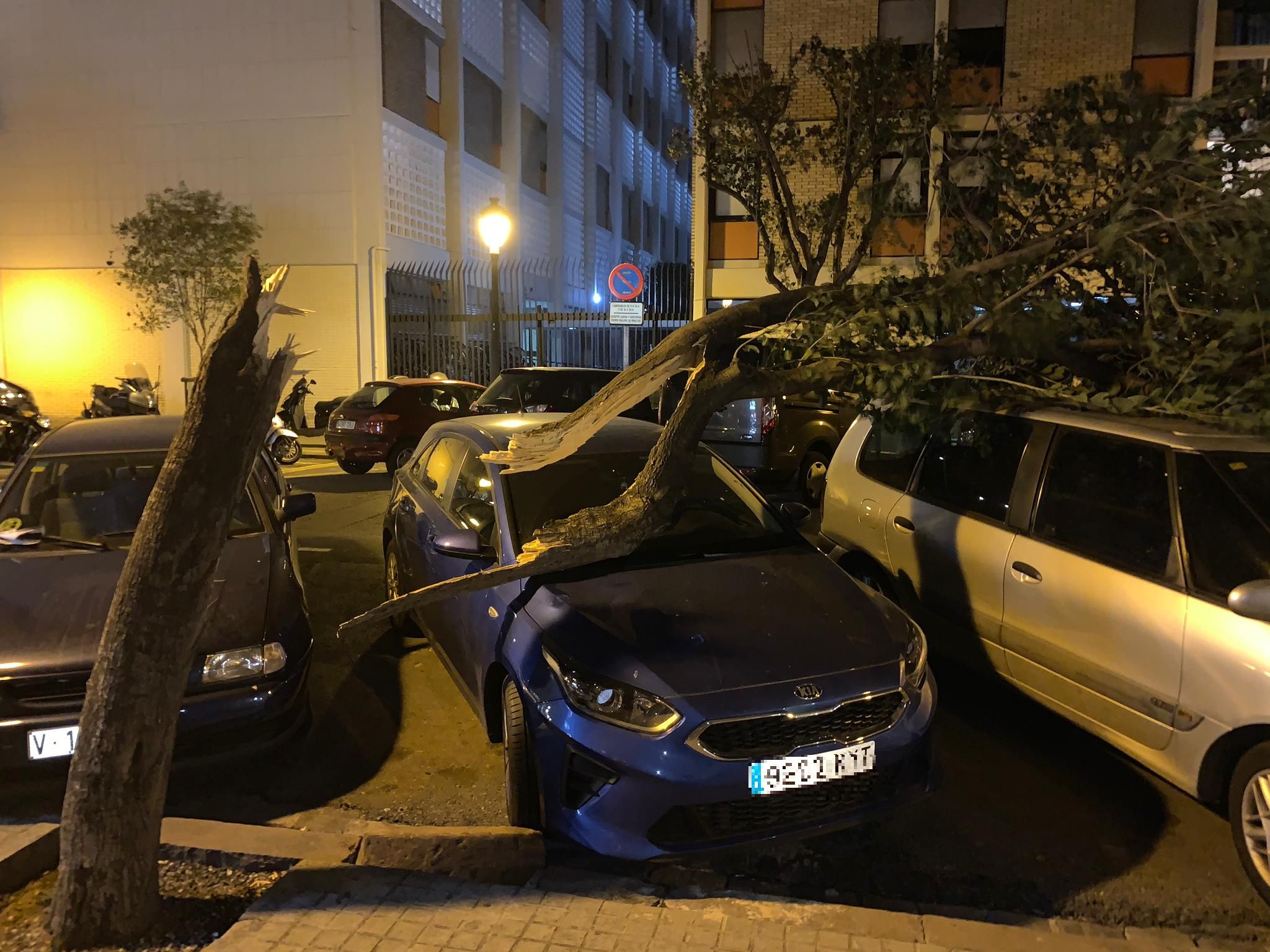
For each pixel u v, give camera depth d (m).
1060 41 15.19
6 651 3.55
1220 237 3.30
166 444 5.16
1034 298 3.72
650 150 37.66
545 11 26.73
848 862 3.35
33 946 2.70
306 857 3.27
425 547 4.80
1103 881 3.22
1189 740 3.24
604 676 3.13
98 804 2.61
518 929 2.78
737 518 4.41
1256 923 2.99
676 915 2.86
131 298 20.14
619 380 3.46
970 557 4.36
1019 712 4.61
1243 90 3.73
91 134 19.77
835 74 8.38
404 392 12.38
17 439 13.20
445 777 4.02
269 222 19.17
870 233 7.95
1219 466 3.51
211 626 3.81
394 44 19.44
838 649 3.30
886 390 3.48
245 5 18.77
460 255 21.91
